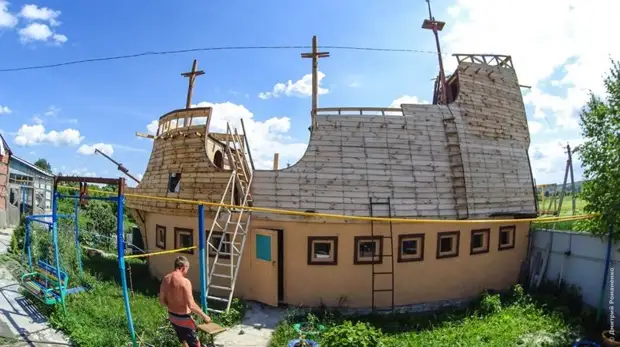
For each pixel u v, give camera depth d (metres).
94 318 10.34
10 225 23.80
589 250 13.44
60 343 9.09
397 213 13.29
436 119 14.54
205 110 14.13
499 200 15.16
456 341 10.31
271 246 13.04
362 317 12.42
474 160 14.79
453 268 14.34
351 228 13.27
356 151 13.55
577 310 13.12
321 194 13.16
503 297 14.49
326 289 13.27
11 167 25.00
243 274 13.77
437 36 16.66
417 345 9.99
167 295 7.71
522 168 16.23
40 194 27.53
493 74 16.44
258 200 13.20
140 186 16.61
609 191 11.75
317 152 13.45
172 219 15.12
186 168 14.34
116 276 15.50
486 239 15.05
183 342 7.73
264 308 12.95
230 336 10.55
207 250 12.88
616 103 11.89
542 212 19.28
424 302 13.86
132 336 8.60
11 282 12.88
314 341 9.23
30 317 10.38
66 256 14.37
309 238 13.23
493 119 15.81
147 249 17.08
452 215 13.92
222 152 17.81
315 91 14.58
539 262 15.61
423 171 13.88
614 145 11.62
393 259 13.43
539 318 12.08
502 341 10.27
